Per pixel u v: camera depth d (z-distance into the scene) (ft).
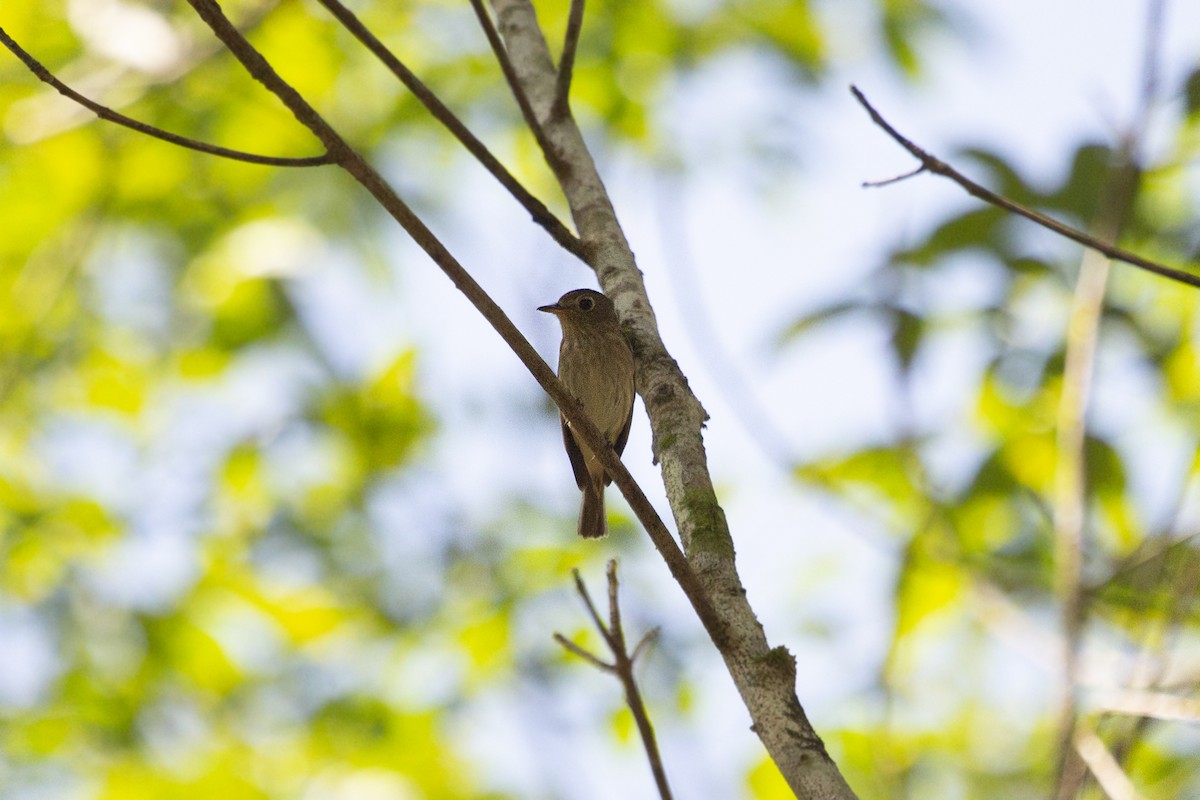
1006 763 34.01
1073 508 22.68
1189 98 28.25
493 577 37.83
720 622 16.65
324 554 40.68
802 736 15.48
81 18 38.86
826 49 40.98
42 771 38.14
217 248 42.91
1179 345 30.42
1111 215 25.58
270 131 41.70
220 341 42.24
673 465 19.58
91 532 41.65
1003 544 30.89
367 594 39.96
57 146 40.55
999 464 30.37
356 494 40.52
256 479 41.96
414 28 43.29
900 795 27.89
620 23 41.06
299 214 42.55
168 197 43.06
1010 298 31.01
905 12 37.40
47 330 45.60
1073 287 30.81
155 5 40.01
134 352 46.16
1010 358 31.07
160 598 40.52
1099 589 22.24
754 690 16.05
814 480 30.14
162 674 38.88
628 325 22.27
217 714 38.58
